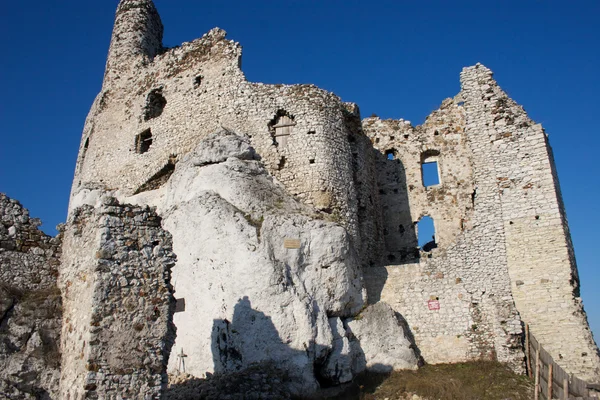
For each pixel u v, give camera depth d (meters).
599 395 14.60
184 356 17.02
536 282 18.53
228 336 16.20
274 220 18.11
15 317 11.77
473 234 20.03
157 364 10.53
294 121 22.38
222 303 16.78
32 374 11.19
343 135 22.86
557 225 18.88
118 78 28.55
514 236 19.36
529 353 17.72
